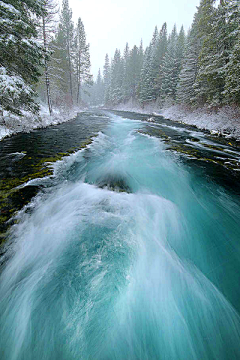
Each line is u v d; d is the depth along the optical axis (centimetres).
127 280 213
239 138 1063
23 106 909
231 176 562
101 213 335
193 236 316
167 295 208
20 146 709
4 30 721
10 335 163
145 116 2434
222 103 1482
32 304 185
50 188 410
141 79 3519
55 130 1102
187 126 1581
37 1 878
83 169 552
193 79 2005
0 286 198
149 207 379
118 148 827
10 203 336
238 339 179
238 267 262
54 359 153
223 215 378
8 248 240
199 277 238
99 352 157
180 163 664
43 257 237
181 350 167
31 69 912
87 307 183
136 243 270
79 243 260
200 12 1934
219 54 1405
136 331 173
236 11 1142
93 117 2123
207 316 194
